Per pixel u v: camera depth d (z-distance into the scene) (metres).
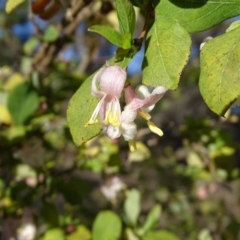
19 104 0.17
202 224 0.36
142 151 0.21
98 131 0.09
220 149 0.21
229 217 0.36
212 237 0.22
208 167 0.22
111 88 0.09
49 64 0.20
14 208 0.19
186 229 0.35
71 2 0.17
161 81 0.08
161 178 0.34
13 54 0.26
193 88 0.60
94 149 0.19
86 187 0.19
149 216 0.17
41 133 0.20
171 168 0.33
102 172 0.21
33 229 0.19
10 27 0.28
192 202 0.36
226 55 0.08
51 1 0.16
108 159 0.19
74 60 0.30
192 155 0.22
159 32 0.09
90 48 0.25
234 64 0.08
